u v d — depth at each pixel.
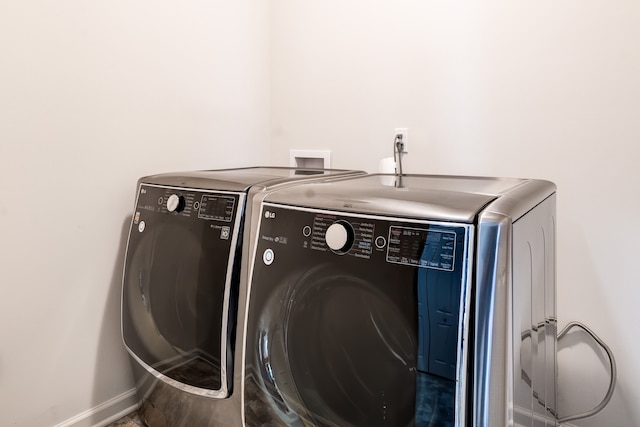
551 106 1.35
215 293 1.11
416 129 1.64
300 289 0.93
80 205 1.39
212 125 1.79
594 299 1.32
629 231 1.25
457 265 0.72
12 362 1.27
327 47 1.86
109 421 1.50
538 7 1.36
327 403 0.92
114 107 1.45
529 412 0.91
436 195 0.82
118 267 1.50
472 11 1.48
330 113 1.88
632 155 1.23
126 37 1.47
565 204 1.35
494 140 1.47
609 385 1.32
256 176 1.24
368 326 0.83
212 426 1.17
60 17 1.30
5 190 1.22
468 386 0.71
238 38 1.88
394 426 0.81
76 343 1.41
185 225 1.21
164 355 1.26
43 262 1.32
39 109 1.27
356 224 0.85
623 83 1.23
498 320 0.70
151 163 1.58
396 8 1.66
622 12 1.22
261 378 1.01
